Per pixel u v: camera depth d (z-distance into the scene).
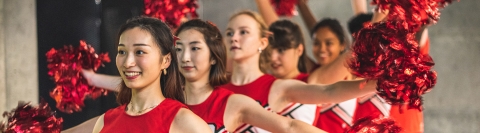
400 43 3.50
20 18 5.75
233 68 4.78
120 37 3.42
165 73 3.48
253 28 4.74
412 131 5.45
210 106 4.20
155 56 3.39
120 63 3.40
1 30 5.68
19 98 5.73
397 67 3.47
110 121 3.55
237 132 4.45
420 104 3.52
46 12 5.82
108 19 5.88
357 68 3.56
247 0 8.18
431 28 8.33
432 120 8.24
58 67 4.91
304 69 5.70
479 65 8.22
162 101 3.45
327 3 8.53
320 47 5.82
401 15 3.63
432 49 8.32
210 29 4.26
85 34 5.87
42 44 5.82
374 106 5.32
